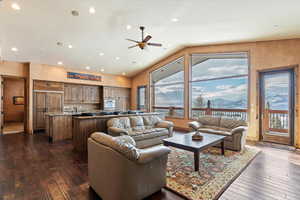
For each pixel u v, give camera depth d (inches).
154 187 78.4
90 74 303.4
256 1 115.1
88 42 201.6
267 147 159.8
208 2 124.4
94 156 80.8
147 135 159.3
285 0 109.7
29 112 236.2
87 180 95.2
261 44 188.7
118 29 177.2
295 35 159.0
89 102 312.7
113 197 67.1
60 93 267.3
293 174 101.4
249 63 198.1
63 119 196.9
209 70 260.8
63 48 209.3
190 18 153.2
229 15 140.8
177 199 76.6
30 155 139.5
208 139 128.3
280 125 174.7
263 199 76.3
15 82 357.1
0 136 217.6
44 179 96.0
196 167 105.7
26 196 78.5
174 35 197.0
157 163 79.4
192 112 259.9
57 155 140.0
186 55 252.7
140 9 140.9
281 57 172.9
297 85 161.3
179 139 129.4
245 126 159.3
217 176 98.6
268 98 184.5
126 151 65.6
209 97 247.1
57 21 154.6
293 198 77.2
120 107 353.7
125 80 359.9
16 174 102.4
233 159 126.4
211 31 180.2
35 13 140.6
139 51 247.0
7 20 146.3
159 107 315.6
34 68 240.4
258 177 97.6
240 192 81.8
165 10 140.9
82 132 149.8
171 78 293.4
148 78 326.3
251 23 149.7
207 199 76.0
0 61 222.1
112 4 132.9
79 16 149.3
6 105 346.9
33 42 187.5
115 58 262.8
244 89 210.7
